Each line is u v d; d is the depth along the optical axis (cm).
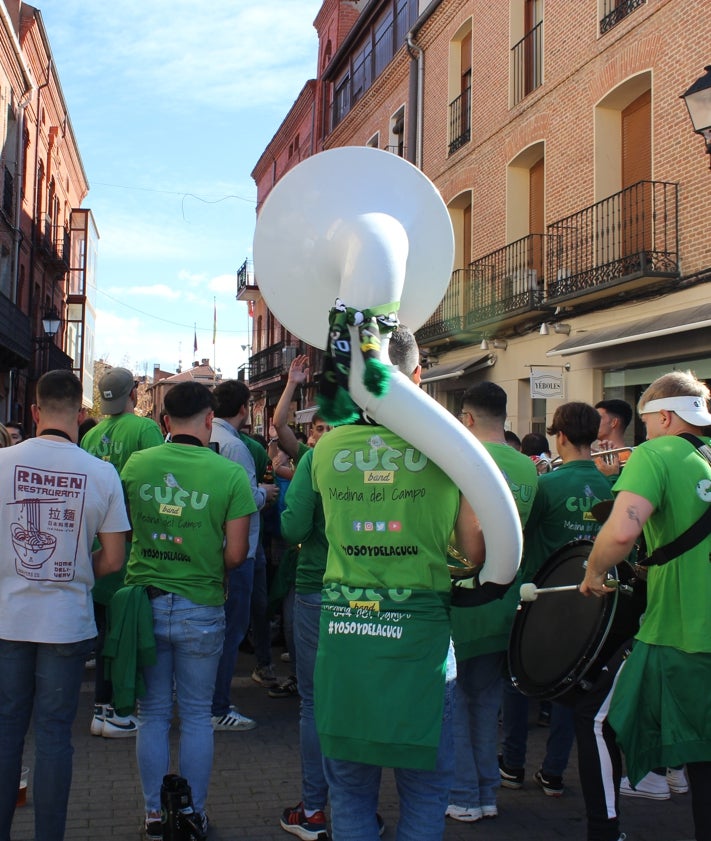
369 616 239
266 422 3294
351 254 246
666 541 293
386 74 2012
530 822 377
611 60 1137
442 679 239
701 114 644
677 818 384
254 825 366
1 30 1984
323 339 274
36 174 2584
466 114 1619
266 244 274
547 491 404
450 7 1673
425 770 236
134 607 334
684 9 996
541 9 1370
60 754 304
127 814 373
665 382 317
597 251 1164
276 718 527
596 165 1170
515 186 1427
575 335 1207
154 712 345
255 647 611
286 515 352
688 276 977
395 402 231
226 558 355
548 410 1273
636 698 295
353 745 235
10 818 303
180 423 365
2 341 1964
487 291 1472
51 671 304
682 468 293
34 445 312
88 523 312
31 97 2438
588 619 320
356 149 267
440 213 267
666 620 293
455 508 243
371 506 244
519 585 388
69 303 3556
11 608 301
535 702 585
